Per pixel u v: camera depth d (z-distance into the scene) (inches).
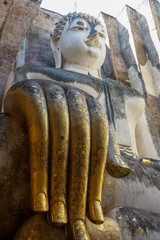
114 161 90.7
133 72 286.2
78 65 218.1
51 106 89.4
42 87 99.2
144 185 113.7
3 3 204.2
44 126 84.9
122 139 164.9
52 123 86.5
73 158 83.7
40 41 279.3
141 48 300.0
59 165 81.3
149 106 253.6
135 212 100.7
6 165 90.4
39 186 78.7
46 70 179.3
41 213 80.7
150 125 199.3
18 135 96.9
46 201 76.6
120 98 185.0
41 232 75.8
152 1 318.7
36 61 262.8
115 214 97.3
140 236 92.3
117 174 90.6
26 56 260.8
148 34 304.5
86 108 93.4
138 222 95.4
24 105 91.4
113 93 184.5
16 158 93.1
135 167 118.0
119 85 193.2
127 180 109.3
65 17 236.8
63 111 88.1
